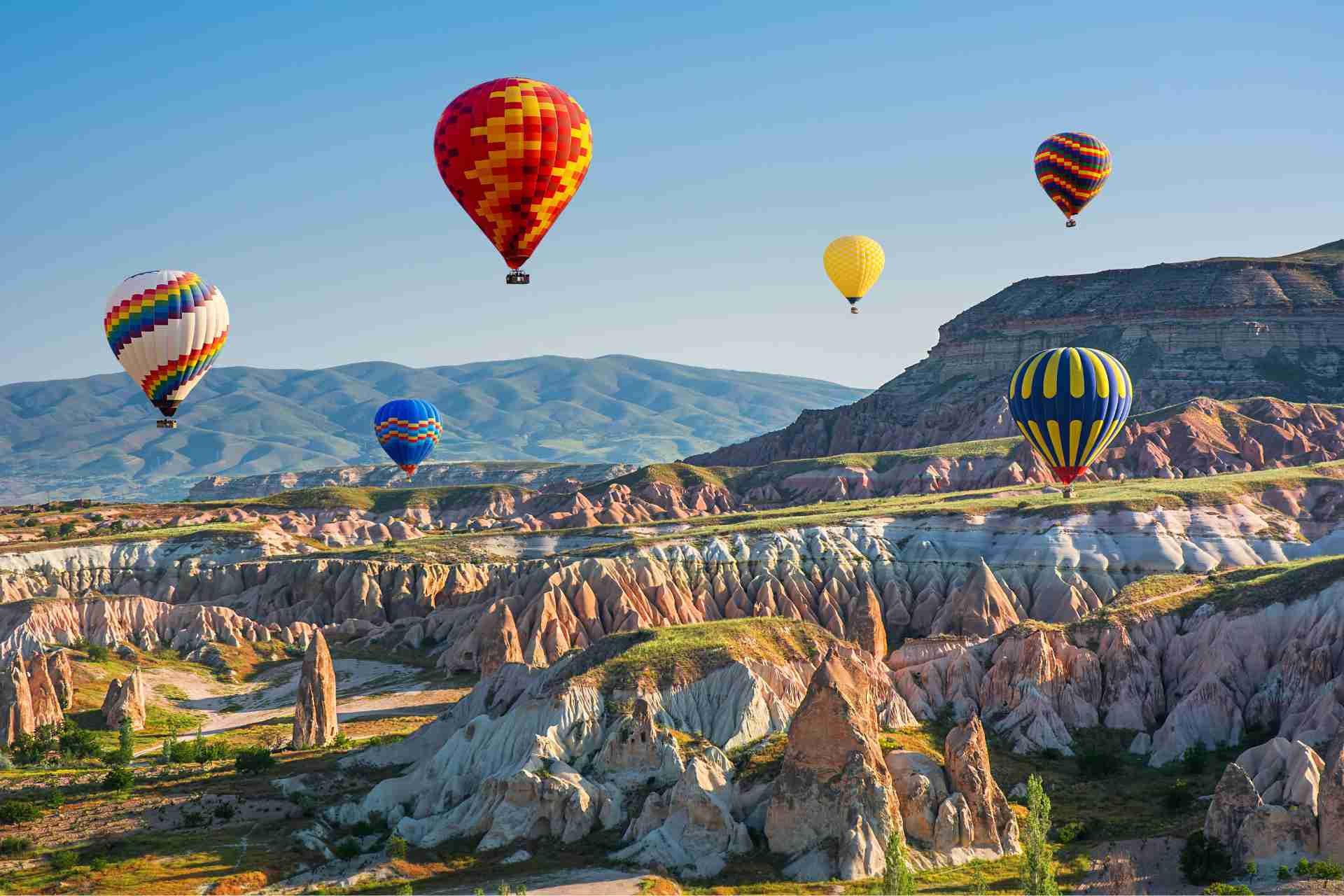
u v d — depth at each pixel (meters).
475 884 71.69
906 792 75.19
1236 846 70.69
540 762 81.88
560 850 75.94
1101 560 144.38
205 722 131.75
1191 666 104.19
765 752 83.75
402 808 84.88
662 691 88.88
